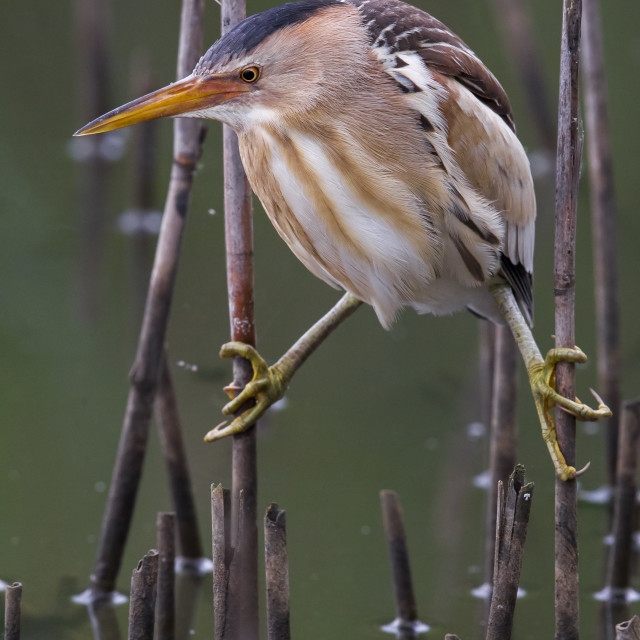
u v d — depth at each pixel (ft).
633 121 47.80
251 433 18.19
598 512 25.76
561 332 16.61
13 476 26.89
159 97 17.42
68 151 45.91
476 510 25.90
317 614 21.84
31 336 33.04
